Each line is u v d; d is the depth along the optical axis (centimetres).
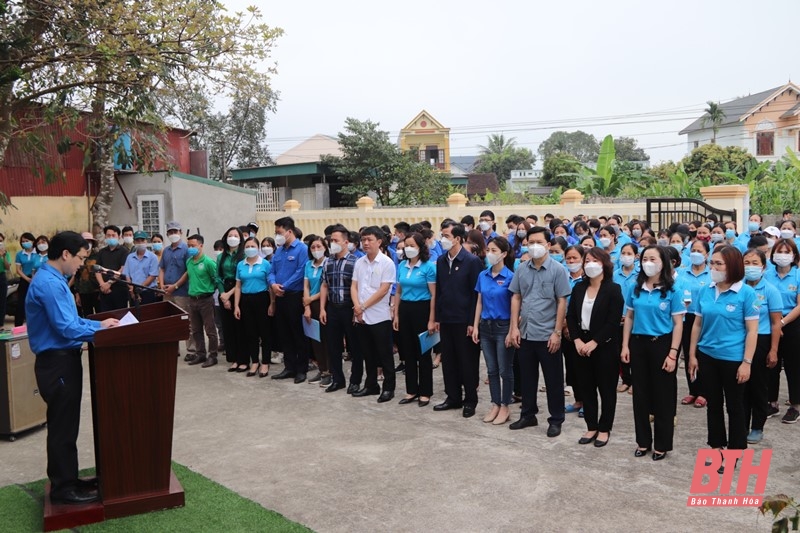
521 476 493
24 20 849
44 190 1319
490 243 616
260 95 988
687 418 634
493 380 634
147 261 960
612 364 552
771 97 4081
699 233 854
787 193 1791
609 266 548
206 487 479
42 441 604
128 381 427
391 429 612
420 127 3856
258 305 818
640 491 462
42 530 412
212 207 1552
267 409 684
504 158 5606
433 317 683
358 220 1675
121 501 429
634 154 5728
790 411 611
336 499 460
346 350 962
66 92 913
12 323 1210
